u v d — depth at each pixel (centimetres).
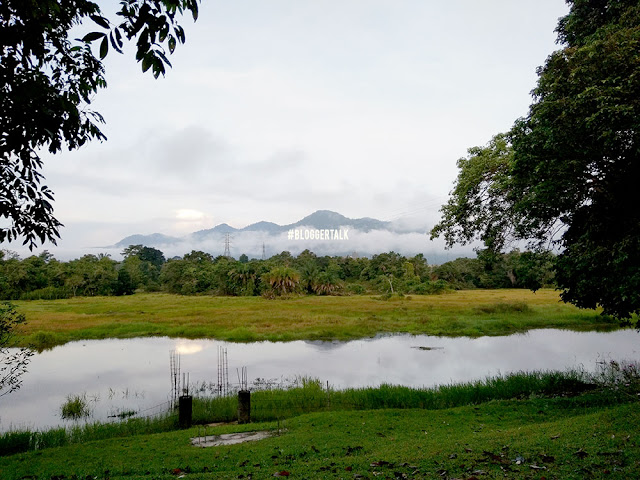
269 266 9156
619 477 539
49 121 407
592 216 1097
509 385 1513
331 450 900
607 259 1016
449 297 7075
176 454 935
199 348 3173
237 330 3678
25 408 1734
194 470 812
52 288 8312
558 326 3866
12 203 450
